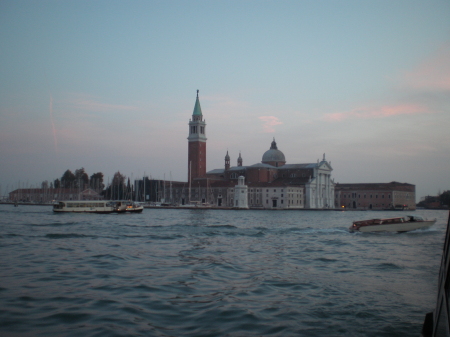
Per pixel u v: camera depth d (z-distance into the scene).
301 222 118.00
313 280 34.50
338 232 76.62
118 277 34.06
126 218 121.00
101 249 50.06
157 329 22.67
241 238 65.38
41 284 31.31
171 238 63.94
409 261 44.47
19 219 107.50
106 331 22.09
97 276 34.34
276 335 22.39
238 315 25.00
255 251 50.75
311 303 27.86
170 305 26.61
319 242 60.97
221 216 148.75
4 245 52.72
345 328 23.67
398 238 66.94
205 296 28.81
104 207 149.50
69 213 142.75
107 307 25.88
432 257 47.31
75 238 61.75
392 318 25.39
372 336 22.73
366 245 57.72
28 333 21.73
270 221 120.44
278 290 30.94
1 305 25.94
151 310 25.61
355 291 31.17
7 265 38.75
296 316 25.25
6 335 21.42
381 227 75.50
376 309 26.95
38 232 70.06
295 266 40.84
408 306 27.73
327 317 25.31
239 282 33.16
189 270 37.50
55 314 24.48
